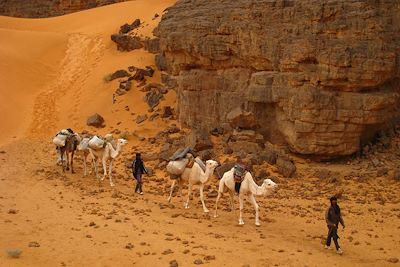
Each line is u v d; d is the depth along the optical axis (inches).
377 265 495.2
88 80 1456.7
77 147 904.3
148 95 1246.3
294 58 869.2
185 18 1087.0
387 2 855.1
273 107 935.0
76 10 2832.2
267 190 601.0
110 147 836.0
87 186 811.4
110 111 1234.6
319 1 863.1
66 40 1798.7
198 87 1047.6
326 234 594.6
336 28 842.2
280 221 642.8
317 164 888.9
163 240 534.6
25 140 1161.4
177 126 1099.3
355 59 820.6
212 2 1067.9
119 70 1392.7
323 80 844.0
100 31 1844.2
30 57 1633.9
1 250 484.4
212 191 778.2
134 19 1911.9
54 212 642.2
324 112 847.1
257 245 533.6
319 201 738.8
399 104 994.1
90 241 527.2
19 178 856.3
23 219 602.2
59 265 460.4
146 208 679.7
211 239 546.9
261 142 924.6
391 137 957.8
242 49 957.8
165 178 870.4
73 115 1275.8
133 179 877.2
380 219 654.5
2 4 3002.0
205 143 938.1
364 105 835.4
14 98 1381.6
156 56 1397.6
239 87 986.7
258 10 939.3
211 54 1007.6
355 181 811.4
